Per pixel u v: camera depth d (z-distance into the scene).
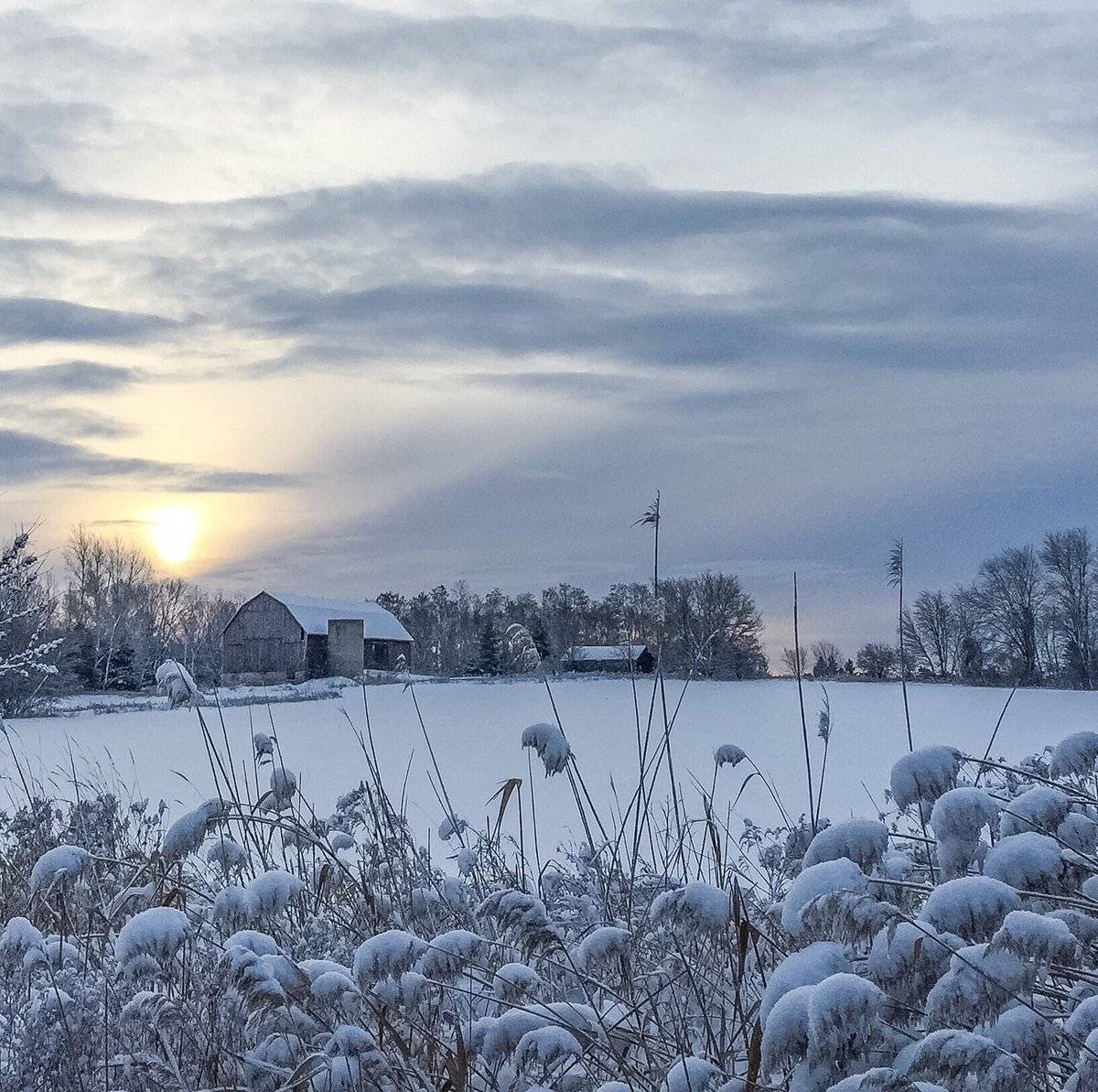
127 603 86.00
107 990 3.50
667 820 5.15
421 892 4.06
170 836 3.86
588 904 4.26
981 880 2.29
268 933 3.93
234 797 4.82
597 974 3.49
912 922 2.27
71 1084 3.20
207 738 5.00
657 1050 3.10
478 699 43.25
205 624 99.81
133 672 66.56
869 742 20.34
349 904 4.42
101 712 42.12
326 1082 2.79
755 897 4.30
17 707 29.02
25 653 12.43
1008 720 25.88
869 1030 2.14
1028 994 2.29
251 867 4.39
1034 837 2.46
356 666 87.75
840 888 2.40
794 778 13.07
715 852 4.27
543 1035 2.73
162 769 15.85
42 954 3.53
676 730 25.42
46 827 6.07
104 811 5.88
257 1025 3.07
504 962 3.80
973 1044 2.10
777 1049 2.16
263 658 88.19
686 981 3.54
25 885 5.29
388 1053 3.11
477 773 15.74
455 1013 3.31
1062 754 3.15
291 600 88.75
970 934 2.24
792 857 4.36
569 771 4.59
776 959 3.46
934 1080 2.20
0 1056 3.32
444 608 95.56
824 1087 2.32
